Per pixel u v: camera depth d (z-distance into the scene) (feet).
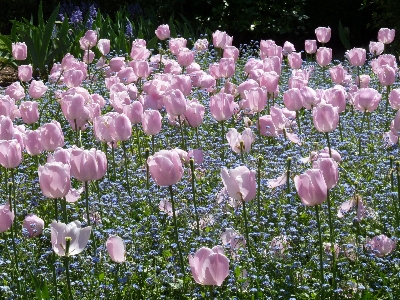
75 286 8.24
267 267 8.38
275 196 9.46
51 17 18.24
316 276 8.45
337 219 9.14
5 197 9.74
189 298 8.10
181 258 8.20
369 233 8.63
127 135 9.67
